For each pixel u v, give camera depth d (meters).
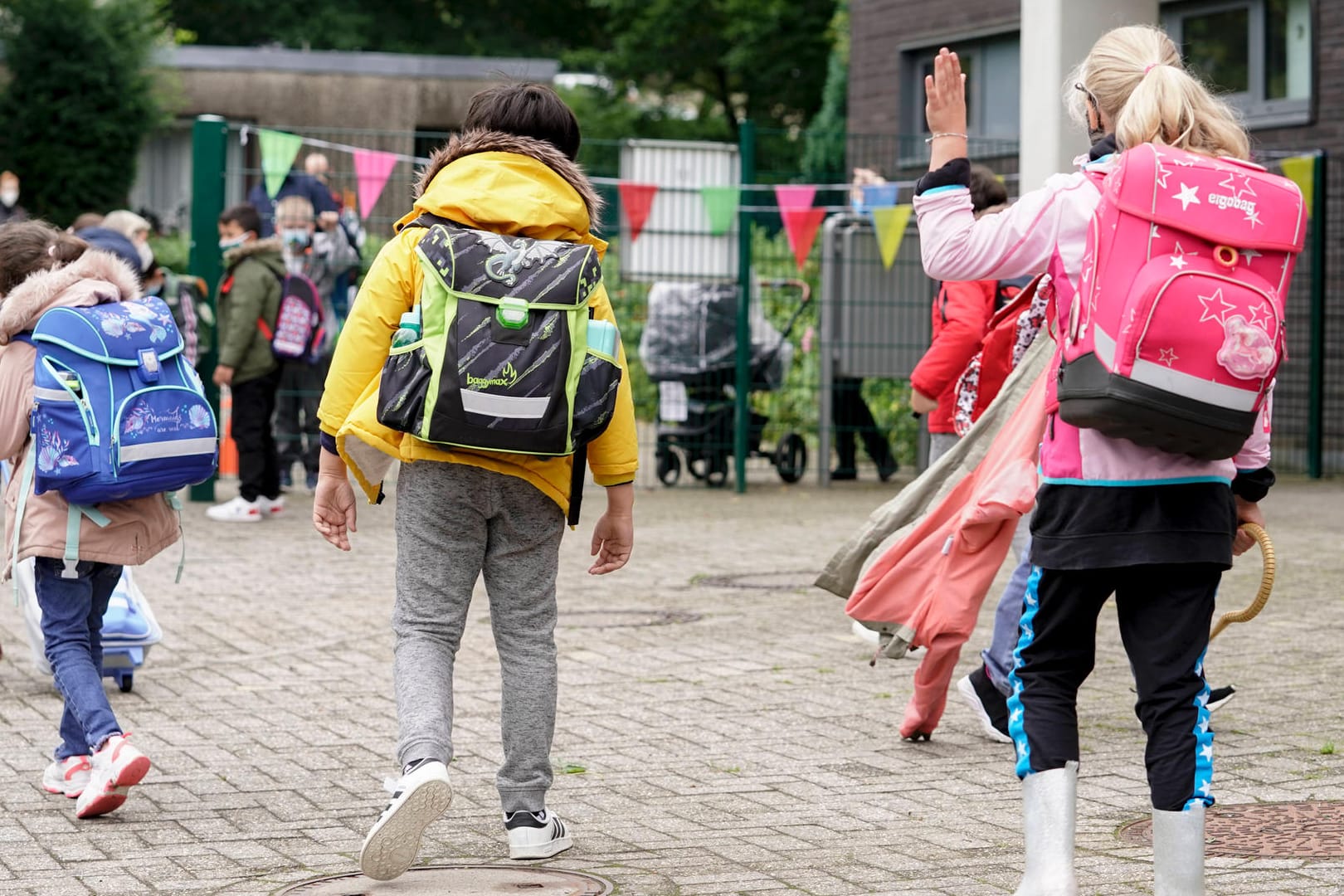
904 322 18.70
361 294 5.26
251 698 8.27
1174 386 4.16
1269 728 7.41
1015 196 22.25
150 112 37.59
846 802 6.29
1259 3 20.91
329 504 5.42
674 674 8.84
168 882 5.26
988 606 11.12
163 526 6.45
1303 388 20.20
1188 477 4.36
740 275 18.25
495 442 5.06
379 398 5.09
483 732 7.50
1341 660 8.91
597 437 5.38
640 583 12.16
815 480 19.88
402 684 5.18
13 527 6.25
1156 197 4.24
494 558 5.43
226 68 39.75
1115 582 4.48
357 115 40.12
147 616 8.30
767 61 52.78
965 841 5.73
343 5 59.50
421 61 40.41
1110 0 13.59
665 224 18.19
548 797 6.37
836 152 42.84
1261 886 5.09
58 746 6.71
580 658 9.30
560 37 61.69
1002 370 7.18
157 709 7.99
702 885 5.18
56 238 6.53
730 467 19.84
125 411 6.12
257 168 18.14
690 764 6.92
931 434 9.10
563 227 5.40
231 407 15.81
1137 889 5.08
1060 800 4.44
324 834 5.86
